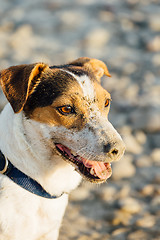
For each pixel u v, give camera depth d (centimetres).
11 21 930
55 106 311
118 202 473
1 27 910
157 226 437
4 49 830
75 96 313
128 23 920
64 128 313
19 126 316
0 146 324
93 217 457
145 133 603
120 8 977
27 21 930
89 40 858
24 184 317
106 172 321
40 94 317
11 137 319
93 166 319
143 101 665
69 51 820
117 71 759
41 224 330
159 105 653
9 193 313
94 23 913
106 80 728
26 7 987
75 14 941
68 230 435
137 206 466
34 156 320
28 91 318
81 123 312
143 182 510
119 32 889
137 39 870
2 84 313
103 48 841
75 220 453
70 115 312
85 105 314
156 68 774
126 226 441
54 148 321
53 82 319
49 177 327
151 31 894
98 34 870
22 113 317
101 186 504
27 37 877
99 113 319
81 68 345
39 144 318
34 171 321
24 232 320
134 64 782
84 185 505
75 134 312
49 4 986
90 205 477
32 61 779
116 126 613
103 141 302
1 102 651
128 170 523
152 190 493
